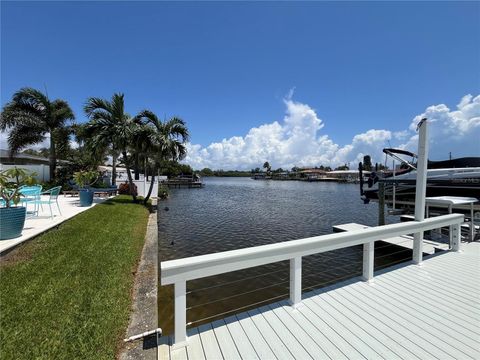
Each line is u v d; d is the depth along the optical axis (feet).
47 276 10.28
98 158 41.16
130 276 12.32
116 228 20.40
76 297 9.07
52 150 47.09
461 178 23.54
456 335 7.14
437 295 9.57
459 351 6.47
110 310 8.64
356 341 6.88
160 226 40.14
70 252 13.28
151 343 7.22
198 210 58.23
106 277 11.10
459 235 15.25
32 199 21.62
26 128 44.34
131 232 20.51
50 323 7.45
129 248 16.12
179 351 6.56
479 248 15.99
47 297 8.77
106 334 7.33
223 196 98.78
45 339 6.77
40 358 6.09
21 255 11.98
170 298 14.78
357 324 7.70
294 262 8.83
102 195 47.42
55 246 13.76
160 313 13.32
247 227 40.09
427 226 13.25
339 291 9.91
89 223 20.06
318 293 9.77
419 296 9.48
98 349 6.69
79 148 58.85
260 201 79.41
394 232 11.60
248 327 7.59
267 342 6.86
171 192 119.85
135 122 39.50
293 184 209.46
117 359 6.53
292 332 7.30
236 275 19.93
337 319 7.97
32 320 7.46
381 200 26.86
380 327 7.54
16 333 6.82
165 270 6.49
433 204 19.22
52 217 20.36
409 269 12.23
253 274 20.15
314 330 7.40
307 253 9.09
